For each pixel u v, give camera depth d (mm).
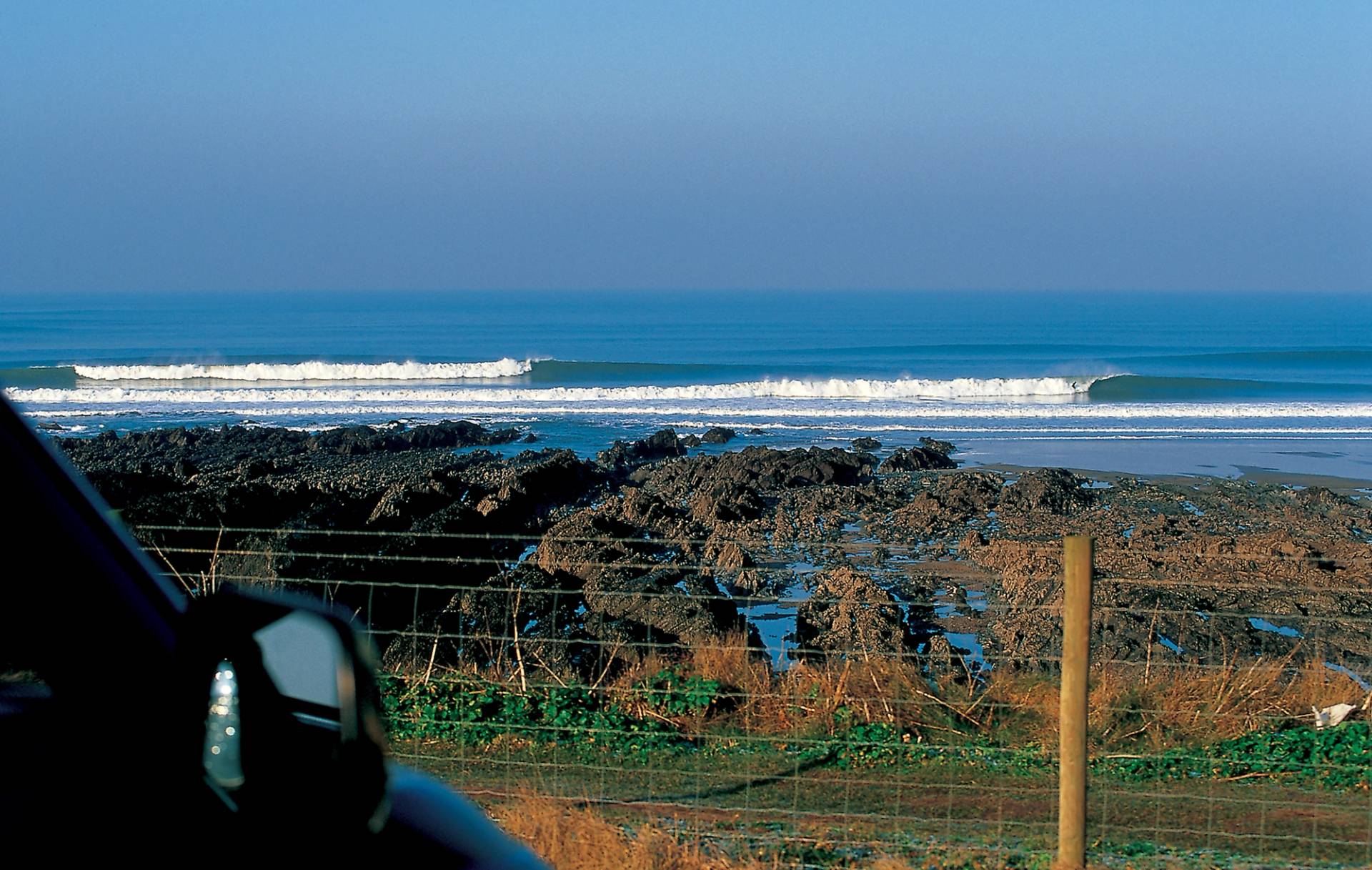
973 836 9852
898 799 10789
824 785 11156
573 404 62938
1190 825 10391
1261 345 136750
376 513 31016
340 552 23609
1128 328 179250
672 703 12969
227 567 17453
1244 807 10836
